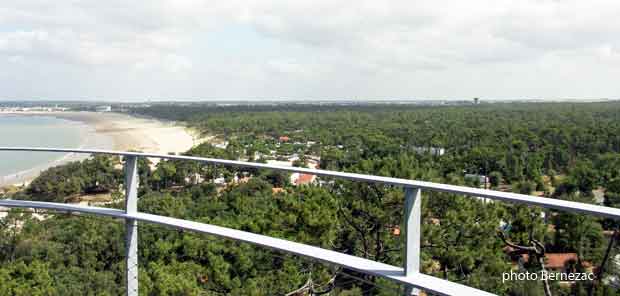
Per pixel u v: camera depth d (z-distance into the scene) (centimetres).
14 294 1068
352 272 298
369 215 612
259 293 771
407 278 212
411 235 217
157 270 925
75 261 1206
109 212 325
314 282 607
